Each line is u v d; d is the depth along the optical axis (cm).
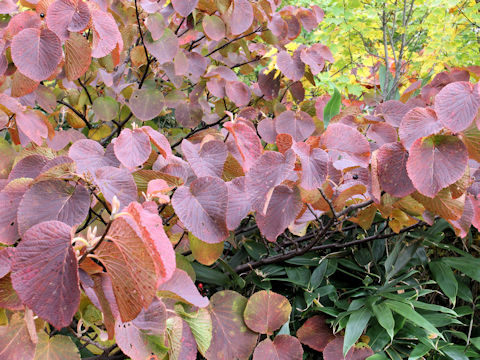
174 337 91
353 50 240
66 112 150
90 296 84
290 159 100
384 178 108
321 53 166
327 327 133
